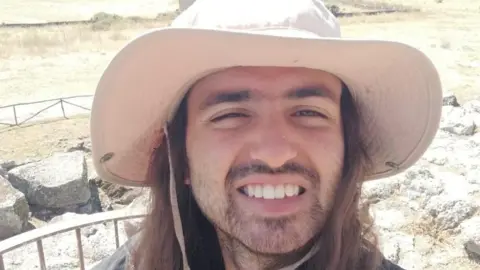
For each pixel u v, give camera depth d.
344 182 0.48
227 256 0.51
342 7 9.83
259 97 0.43
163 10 10.18
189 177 0.50
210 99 0.44
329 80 0.44
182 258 0.53
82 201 2.38
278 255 0.46
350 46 0.40
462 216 1.65
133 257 0.56
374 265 0.49
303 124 0.44
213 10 0.42
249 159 0.43
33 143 3.00
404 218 1.69
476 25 7.18
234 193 0.44
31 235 0.97
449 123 2.58
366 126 0.50
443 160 2.15
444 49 5.42
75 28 7.23
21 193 2.19
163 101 0.47
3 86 4.18
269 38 0.37
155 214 0.54
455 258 1.50
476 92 3.85
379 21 7.66
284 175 0.43
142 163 0.54
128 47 0.41
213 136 0.44
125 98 0.46
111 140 0.49
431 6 9.85
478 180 1.92
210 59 0.42
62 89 4.09
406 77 0.45
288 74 0.43
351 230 0.48
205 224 0.53
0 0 11.64
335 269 0.46
